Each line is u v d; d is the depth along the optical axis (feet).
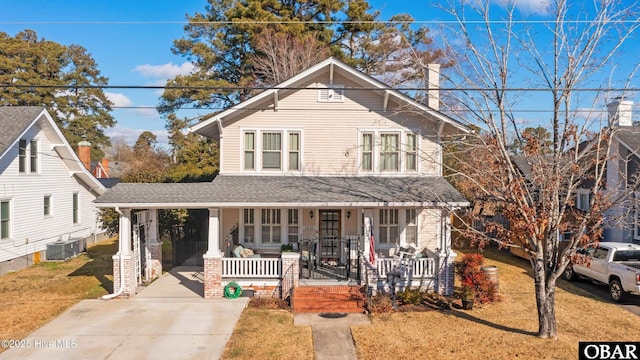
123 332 39.09
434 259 52.11
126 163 200.13
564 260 38.09
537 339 38.29
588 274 56.80
